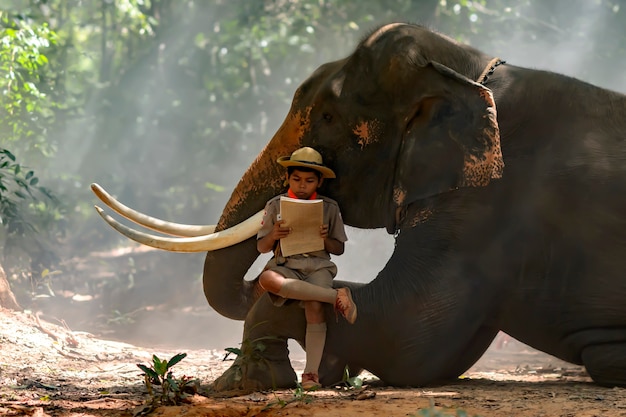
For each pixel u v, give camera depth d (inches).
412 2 979.3
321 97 357.7
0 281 493.7
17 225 657.6
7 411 279.0
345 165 355.9
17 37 682.2
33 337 452.8
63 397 311.4
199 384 329.4
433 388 326.3
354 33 1054.4
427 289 327.3
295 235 322.7
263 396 305.7
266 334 335.3
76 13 1139.3
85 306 701.9
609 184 331.0
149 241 350.9
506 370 431.8
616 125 340.2
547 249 334.0
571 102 342.3
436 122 336.2
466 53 355.3
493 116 327.0
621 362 325.4
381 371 331.9
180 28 1136.2
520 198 335.0
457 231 332.5
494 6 995.9
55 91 871.7
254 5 1080.8
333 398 296.2
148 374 295.1
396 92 346.3
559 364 464.1
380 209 357.1
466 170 330.0
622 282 328.2
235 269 361.1
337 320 328.5
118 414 277.4
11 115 711.1
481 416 250.8
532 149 338.6
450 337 329.4
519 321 341.7
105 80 1113.4
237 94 1117.1
